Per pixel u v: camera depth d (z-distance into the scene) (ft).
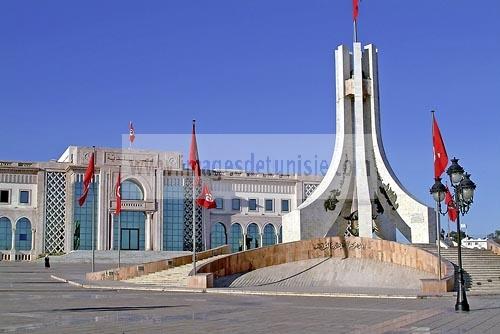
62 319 56.70
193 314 62.44
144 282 130.31
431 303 79.56
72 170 255.50
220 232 280.10
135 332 47.19
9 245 252.21
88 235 257.14
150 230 261.65
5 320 55.67
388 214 163.53
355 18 167.73
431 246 142.72
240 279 126.00
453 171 71.92
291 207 290.76
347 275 130.52
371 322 55.36
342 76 167.73
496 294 100.53
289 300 84.64
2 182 253.44
